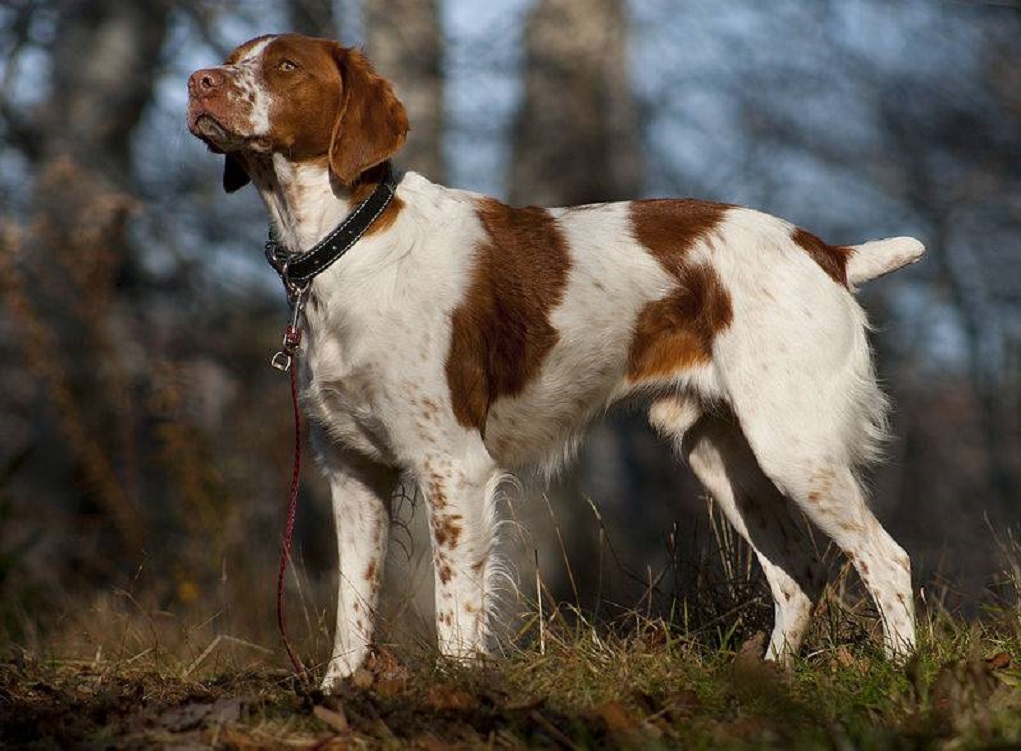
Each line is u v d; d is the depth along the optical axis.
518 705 7.21
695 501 26.67
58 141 18.19
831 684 7.48
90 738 6.98
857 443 8.80
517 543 9.64
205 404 18.02
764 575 9.58
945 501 29.86
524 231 8.87
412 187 8.63
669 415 9.25
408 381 8.28
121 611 12.54
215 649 10.05
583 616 9.43
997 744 5.97
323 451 8.92
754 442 8.66
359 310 8.30
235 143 8.37
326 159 8.48
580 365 8.93
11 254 15.26
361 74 8.45
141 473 17.41
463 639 8.27
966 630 8.57
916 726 6.54
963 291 29.69
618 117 23.55
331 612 11.36
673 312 8.92
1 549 14.84
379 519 8.93
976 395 30.14
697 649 8.44
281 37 8.58
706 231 8.93
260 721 7.19
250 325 19.69
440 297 8.37
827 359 8.69
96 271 15.81
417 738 6.75
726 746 6.25
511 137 22.34
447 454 8.35
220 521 14.45
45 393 17.94
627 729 6.71
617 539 23.20
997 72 28.52
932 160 29.28
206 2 17.61
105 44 18.69
